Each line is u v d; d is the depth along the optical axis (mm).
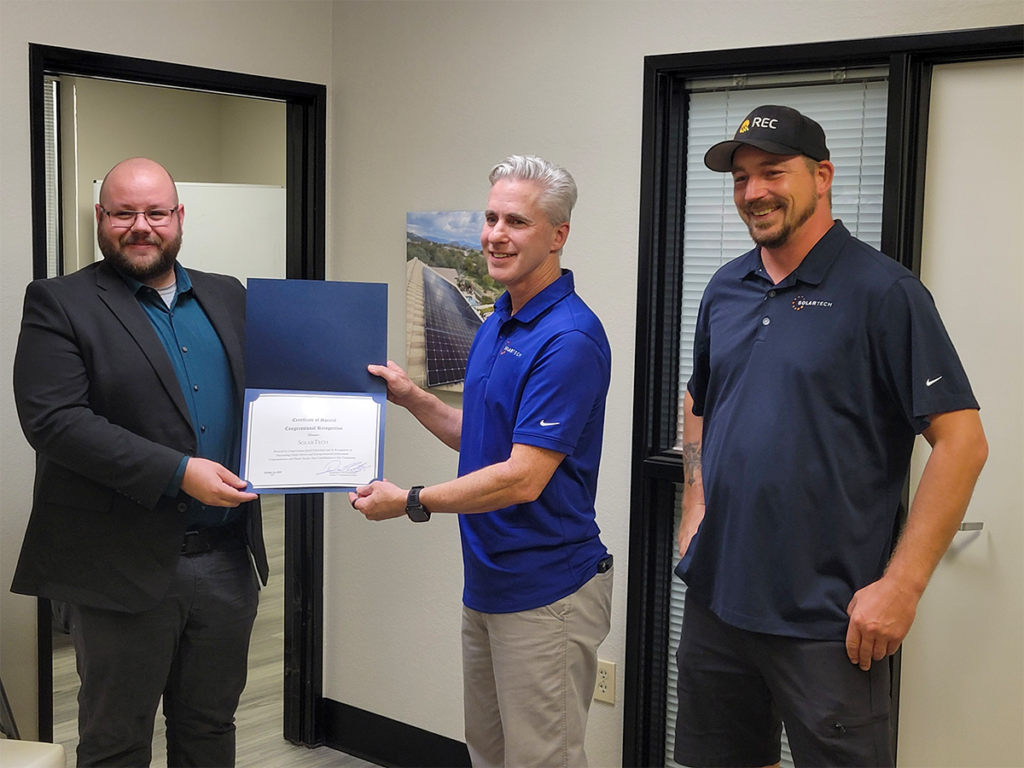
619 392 2645
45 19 2568
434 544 3037
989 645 2260
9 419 2578
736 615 1837
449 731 3049
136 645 2201
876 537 1782
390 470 3141
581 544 2061
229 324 2352
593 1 2617
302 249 3246
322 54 3178
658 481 2619
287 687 3328
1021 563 2209
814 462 1762
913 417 1705
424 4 2955
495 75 2820
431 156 2977
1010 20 2057
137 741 2271
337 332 2209
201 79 2883
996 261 2189
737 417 1851
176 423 2201
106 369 2143
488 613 2057
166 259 2213
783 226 1787
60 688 3535
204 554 2287
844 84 2338
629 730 2660
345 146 3182
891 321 1715
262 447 2156
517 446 1940
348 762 3213
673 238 2584
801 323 1796
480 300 2889
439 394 3016
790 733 1830
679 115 2557
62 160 4430
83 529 2154
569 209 2008
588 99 2648
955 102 2203
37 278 2598
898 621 1700
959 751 2312
